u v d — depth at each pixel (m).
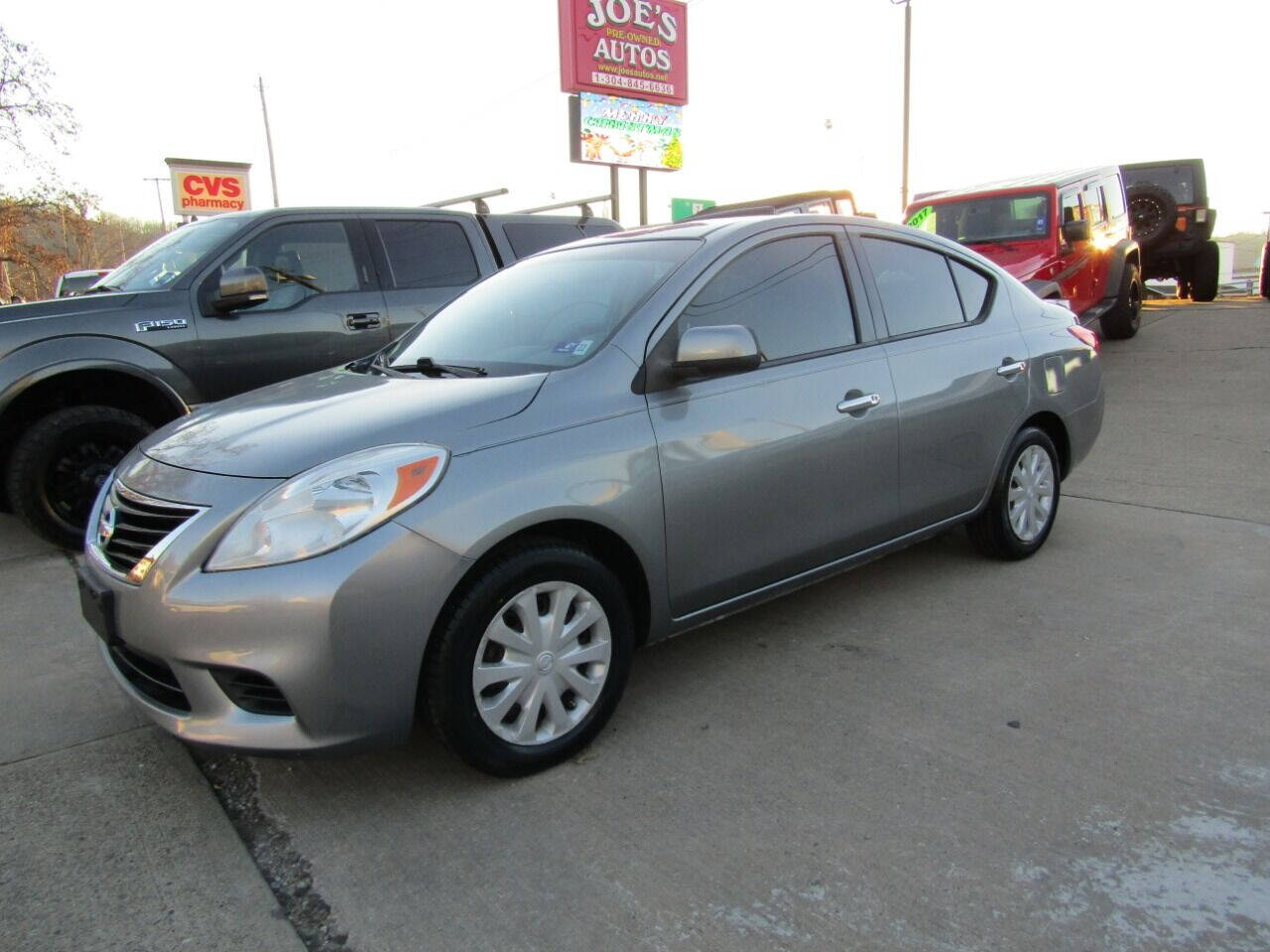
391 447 2.68
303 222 6.07
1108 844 2.49
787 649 3.80
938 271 4.34
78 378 5.23
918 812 2.66
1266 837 2.50
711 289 3.41
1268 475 6.14
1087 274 10.61
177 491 2.73
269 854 2.60
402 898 2.39
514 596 2.79
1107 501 5.77
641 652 3.83
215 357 5.56
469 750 2.76
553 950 2.19
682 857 2.51
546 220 7.31
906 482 3.95
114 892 2.46
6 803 2.88
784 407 3.45
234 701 2.58
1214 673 3.44
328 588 2.46
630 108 19.94
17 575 5.03
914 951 2.14
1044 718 3.17
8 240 26.31
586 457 2.91
